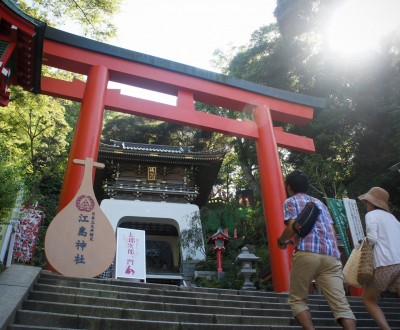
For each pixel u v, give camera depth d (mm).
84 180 6766
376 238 3553
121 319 4000
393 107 18797
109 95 10922
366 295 3582
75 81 10703
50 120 19391
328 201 10820
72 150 9117
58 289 4852
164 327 4125
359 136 20781
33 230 8109
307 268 3262
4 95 7859
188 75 11969
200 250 20328
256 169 28984
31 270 5086
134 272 9938
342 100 21453
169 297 5434
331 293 3225
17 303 3705
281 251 9688
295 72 25719
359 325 5867
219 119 11797
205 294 6094
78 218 6418
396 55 20375
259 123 12180
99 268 6180
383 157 19125
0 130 17625
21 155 18359
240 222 23453
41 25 7770
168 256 25125
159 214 21953
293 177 3766
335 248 3385
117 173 22797
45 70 13359
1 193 5293
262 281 14867
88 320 3879
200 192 26641
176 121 11383
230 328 4426
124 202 22109
